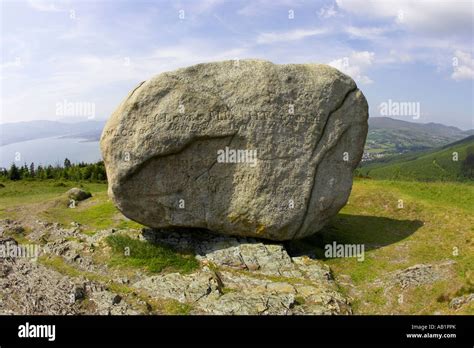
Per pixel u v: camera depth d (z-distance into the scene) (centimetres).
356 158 1773
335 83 1703
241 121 1603
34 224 2016
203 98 1570
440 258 1714
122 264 1539
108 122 1580
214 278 1412
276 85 1634
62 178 4419
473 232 1966
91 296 1275
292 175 1664
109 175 1579
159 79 1551
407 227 2153
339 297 1368
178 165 1584
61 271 1468
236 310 1219
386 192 2684
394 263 1697
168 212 1633
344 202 1772
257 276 1492
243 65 1647
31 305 1226
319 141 1695
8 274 1430
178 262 1572
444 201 2584
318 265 1614
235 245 1691
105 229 1927
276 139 1639
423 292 1406
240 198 1641
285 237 1720
